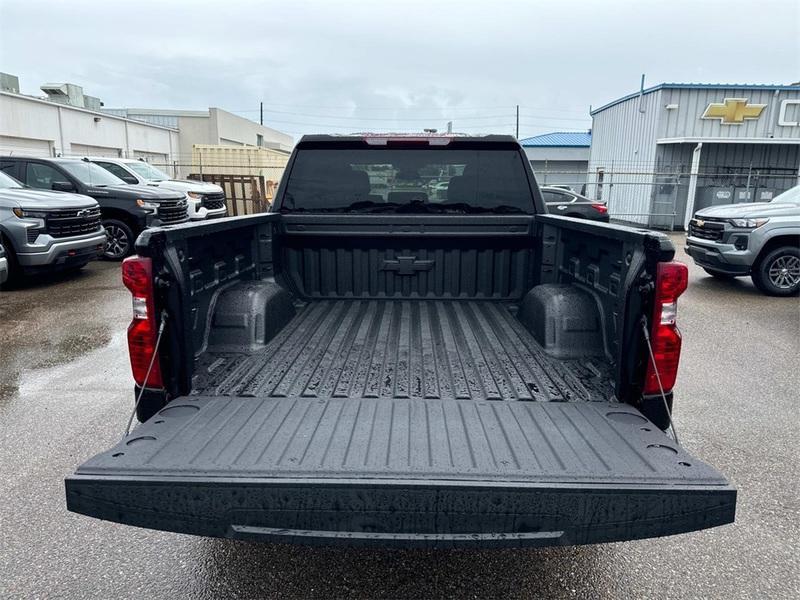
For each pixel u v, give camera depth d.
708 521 1.88
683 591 2.53
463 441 2.14
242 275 3.53
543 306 3.17
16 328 6.76
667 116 19.45
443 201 4.05
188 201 13.28
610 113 23.80
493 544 1.87
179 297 2.54
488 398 2.55
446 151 3.99
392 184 4.05
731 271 9.03
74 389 4.89
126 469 1.92
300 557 2.75
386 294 4.18
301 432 2.21
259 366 2.90
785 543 2.87
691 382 5.20
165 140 30.52
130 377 5.19
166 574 2.62
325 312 3.88
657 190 19.70
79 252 9.07
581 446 2.11
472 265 4.11
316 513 1.88
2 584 2.53
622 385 2.53
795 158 19.66
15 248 8.40
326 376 2.78
